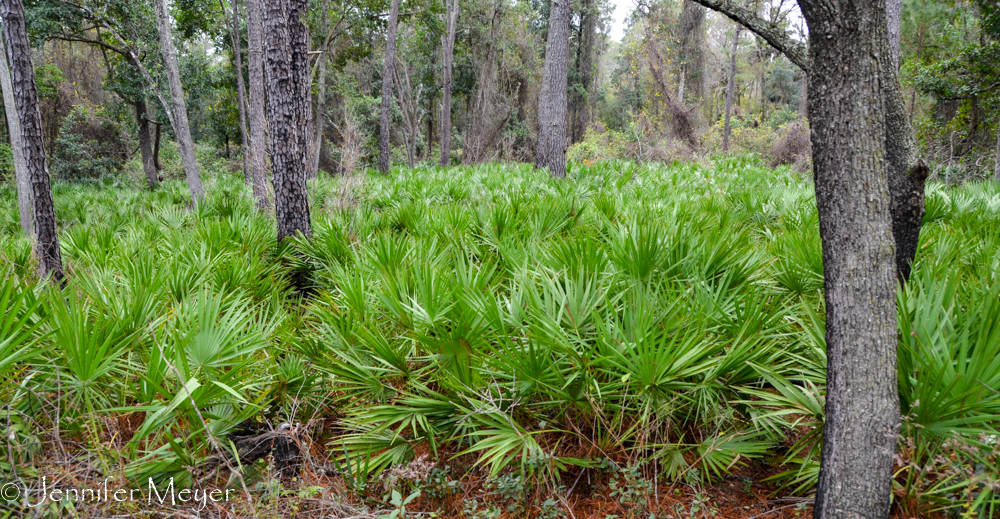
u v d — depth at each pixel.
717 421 2.86
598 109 43.06
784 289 3.78
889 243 2.02
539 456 2.70
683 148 20.45
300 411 3.27
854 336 2.06
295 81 6.33
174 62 11.59
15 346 2.50
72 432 2.67
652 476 2.92
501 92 36.62
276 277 5.54
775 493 2.75
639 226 3.95
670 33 24.89
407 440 2.98
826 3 1.96
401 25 28.12
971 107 14.54
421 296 3.33
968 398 2.22
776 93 45.97
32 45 16.84
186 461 2.61
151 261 4.47
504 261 4.43
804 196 7.39
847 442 2.08
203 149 26.61
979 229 4.93
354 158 10.25
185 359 2.65
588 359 2.82
